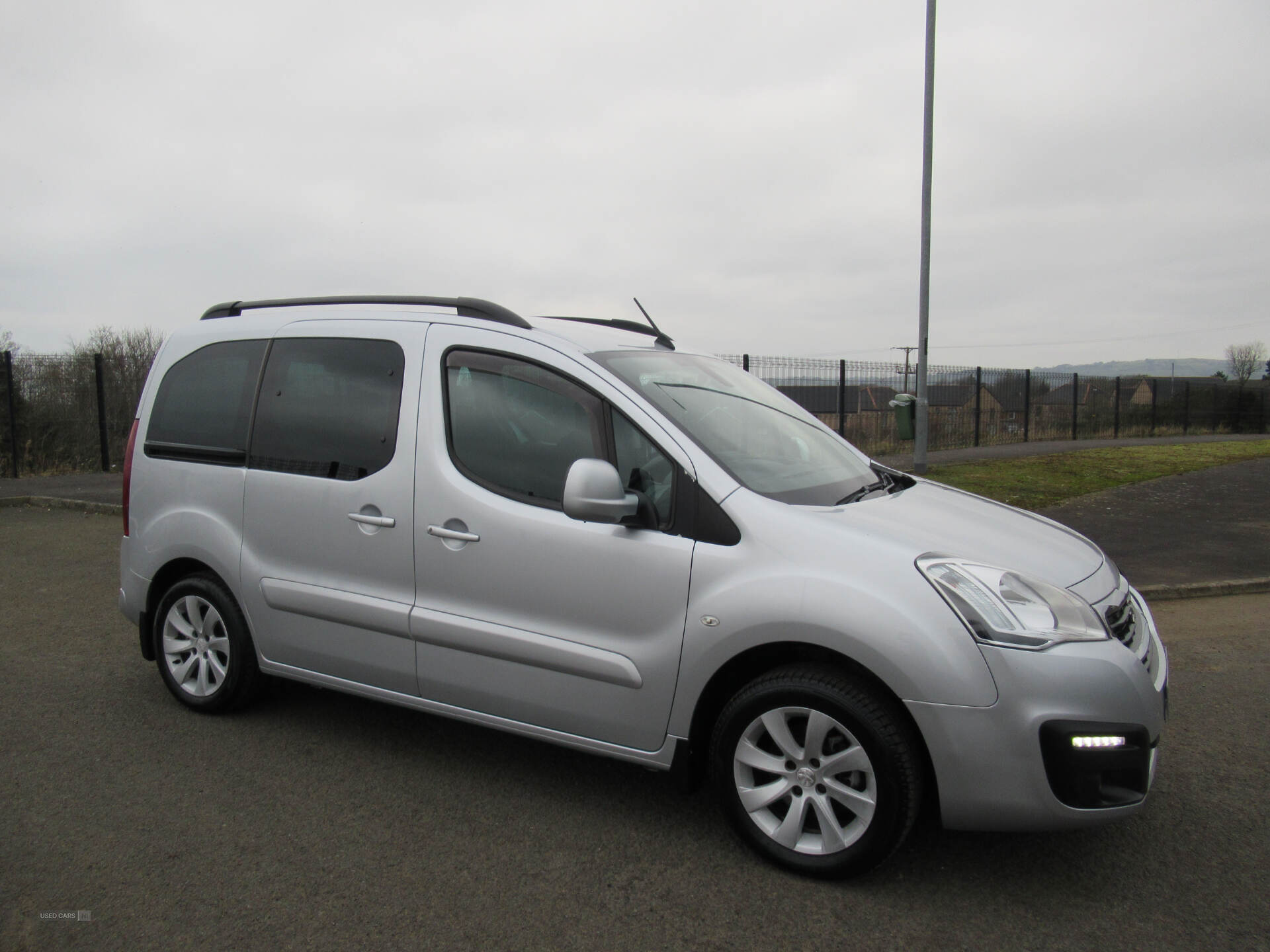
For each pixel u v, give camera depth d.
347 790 3.50
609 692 3.15
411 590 3.55
